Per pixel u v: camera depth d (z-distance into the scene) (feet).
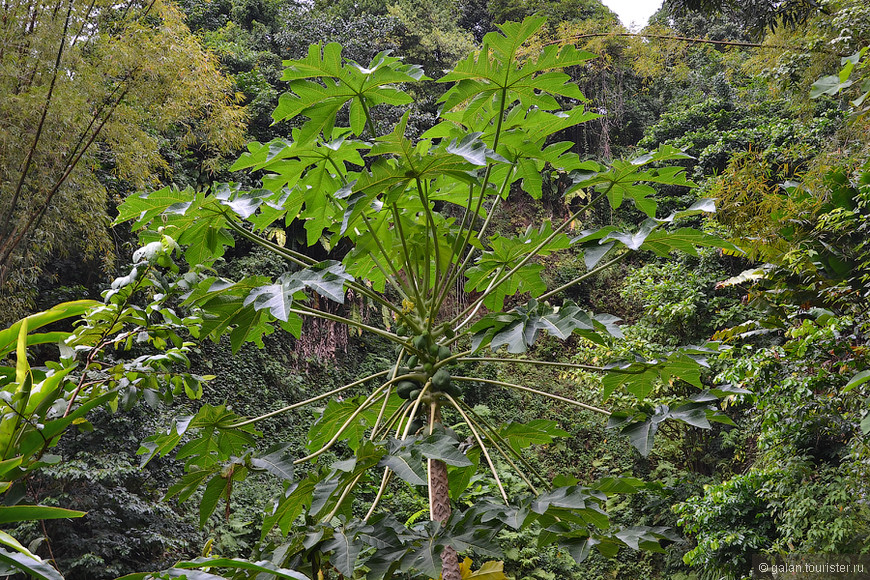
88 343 5.86
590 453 35.45
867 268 14.78
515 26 6.23
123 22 21.30
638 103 53.31
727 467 29.81
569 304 6.15
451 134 7.56
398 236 7.89
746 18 24.84
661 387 25.62
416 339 6.93
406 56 47.11
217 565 3.51
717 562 21.59
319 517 5.80
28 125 18.43
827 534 17.31
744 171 18.95
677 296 28.89
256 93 38.29
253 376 31.19
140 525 21.62
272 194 7.12
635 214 45.21
